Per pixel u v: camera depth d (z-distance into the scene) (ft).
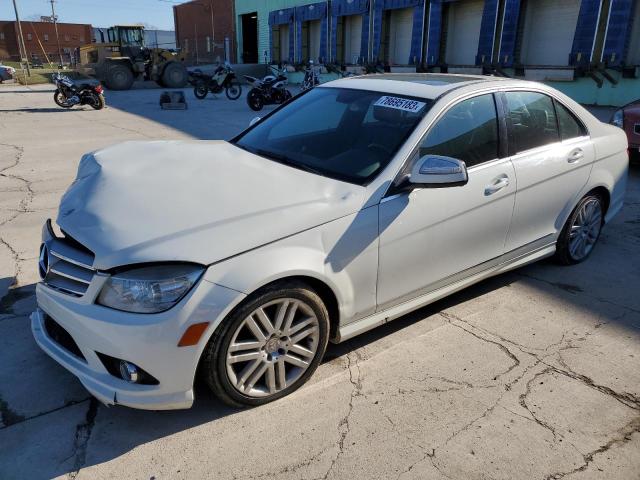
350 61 90.02
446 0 67.21
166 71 79.46
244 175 9.29
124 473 7.31
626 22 48.14
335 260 8.61
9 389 8.89
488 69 61.77
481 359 10.21
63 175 23.26
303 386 9.23
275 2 105.09
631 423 8.63
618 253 15.67
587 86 53.52
